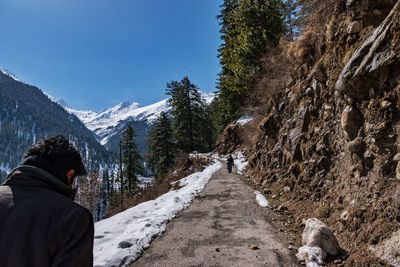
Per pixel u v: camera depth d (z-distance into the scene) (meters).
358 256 6.08
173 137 64.38
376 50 7.24
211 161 39.97
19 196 1.95
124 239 8.04
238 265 6.54
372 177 6.96
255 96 30.34
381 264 5.48
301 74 15.35
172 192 17.58
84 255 1.89
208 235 8.68
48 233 1.83
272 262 6.60
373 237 6.10
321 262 6.26
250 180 19.61
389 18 7.17
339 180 8.91
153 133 64.75
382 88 7.07
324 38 12.69
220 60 48.69
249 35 33.34
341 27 10.73
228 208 12.02
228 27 43.91
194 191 16.72
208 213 11.33
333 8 11.88
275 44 31.16
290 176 12.95
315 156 10.95
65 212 1.92
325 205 8.94
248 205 12.31
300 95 14.50
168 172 53.78
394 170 6.36
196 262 6.79
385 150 6.71
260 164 20.42
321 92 11.72
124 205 27.81
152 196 26.25
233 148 43.47
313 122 12.26
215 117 72.88
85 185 53.50
